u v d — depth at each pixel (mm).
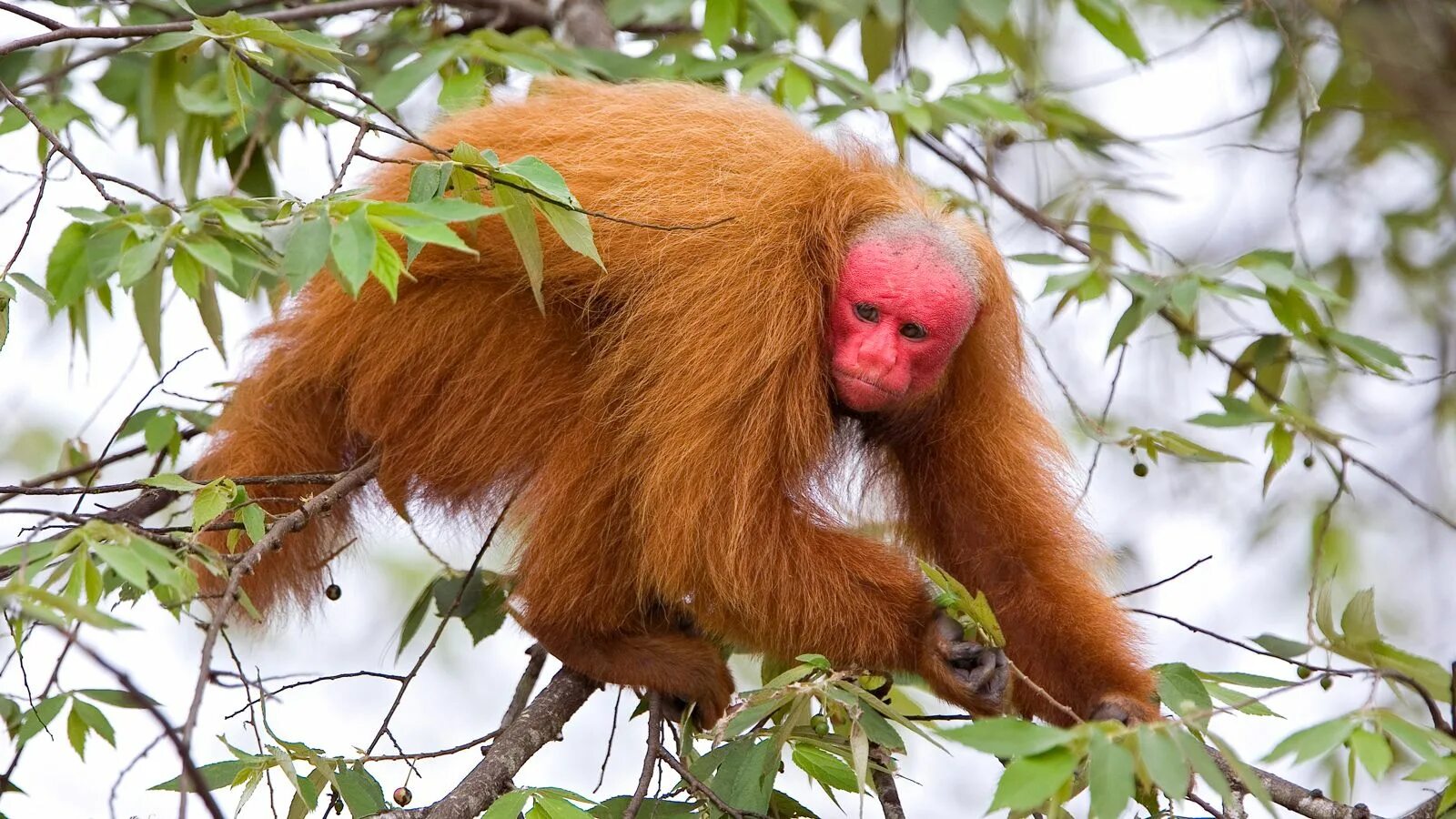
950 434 8531
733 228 7785
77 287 8359
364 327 8609
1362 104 13141
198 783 4742
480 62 9820
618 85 9102
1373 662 7836
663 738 8438
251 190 10461
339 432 9203
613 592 8281
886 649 7797
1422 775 5414
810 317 7770
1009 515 8430
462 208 6133
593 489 8188
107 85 10430
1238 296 9180
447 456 8648
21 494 6527
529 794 6711
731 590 7625
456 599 8508
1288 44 10250
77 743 6699
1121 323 9578
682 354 7668
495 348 8359
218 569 6223
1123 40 10664
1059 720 8039
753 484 7633
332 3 10359
